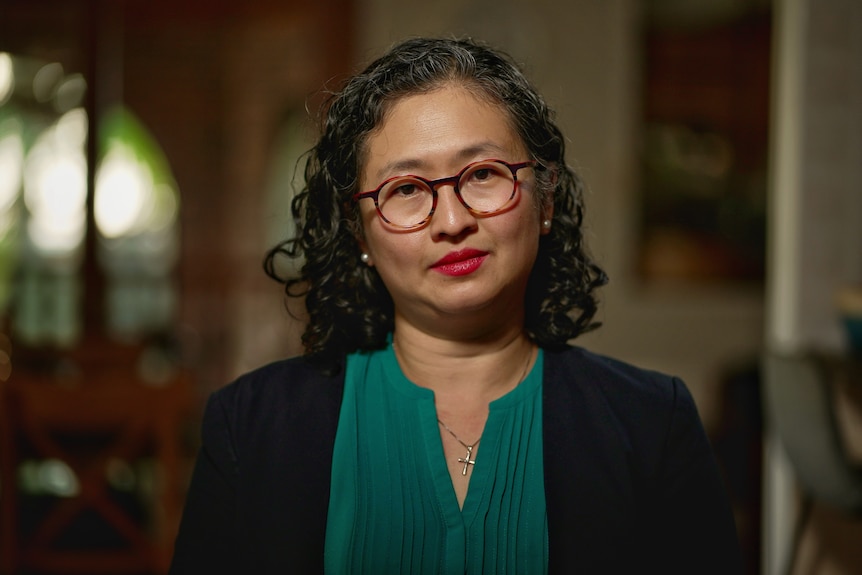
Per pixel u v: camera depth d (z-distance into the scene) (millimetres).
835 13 2607
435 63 929
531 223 933
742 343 5625
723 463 4605
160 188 5410
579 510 940
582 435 973
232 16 5297
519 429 979
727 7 5512
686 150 5539
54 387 2545
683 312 5559
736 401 4637
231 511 978
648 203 5508
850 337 2412
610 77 5398
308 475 955
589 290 1055
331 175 980
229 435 994
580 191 1049
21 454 3066
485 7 5223
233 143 5375
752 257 5645
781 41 2646
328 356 1027
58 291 5438
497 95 926
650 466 973
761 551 3148
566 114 5336
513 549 933
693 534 983
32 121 5359
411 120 908
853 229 2666
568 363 1029
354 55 5219
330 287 1026
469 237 899
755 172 5609
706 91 5539
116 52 5305
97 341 3781
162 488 2658
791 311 2627
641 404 998
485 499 942
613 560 931
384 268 947
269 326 5332
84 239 5340
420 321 970
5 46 5258
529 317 1036
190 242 5375
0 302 5363
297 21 5238
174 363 4934
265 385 1023
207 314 5371
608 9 5371
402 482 955
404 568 927
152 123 5348
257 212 5371
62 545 3541
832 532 2551
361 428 982
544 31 5270
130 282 5387
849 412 2498
